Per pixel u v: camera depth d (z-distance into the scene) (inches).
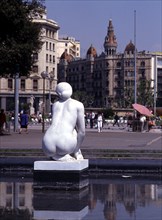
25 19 1218.0
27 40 1258.6
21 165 508.1
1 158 518.9
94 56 6791.3
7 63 1207.6
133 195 352.5
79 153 395.5
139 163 493.4
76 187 372.8
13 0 1198.3
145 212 281.0
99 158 529.7
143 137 1320.1
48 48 4692.4
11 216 267.7
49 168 374.9
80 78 7032.5
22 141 1035.9
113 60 6422.2
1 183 422.3
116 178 462.3
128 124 2143.2
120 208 295.6
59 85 385.4
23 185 406.9
